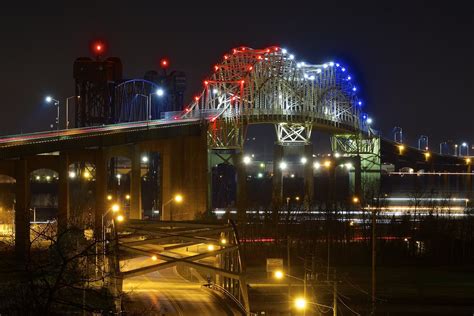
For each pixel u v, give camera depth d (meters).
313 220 171.75
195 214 184.75
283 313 90.31
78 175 196.25
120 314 55.81
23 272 36.41
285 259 141.38
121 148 170.75
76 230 44.12
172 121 195.62
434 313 97.25
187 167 198.62
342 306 99.50
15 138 145.88
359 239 162.50
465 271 136.12
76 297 56.16
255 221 163.12
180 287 103.06
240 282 85.38
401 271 135.50
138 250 91.88
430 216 169.00
